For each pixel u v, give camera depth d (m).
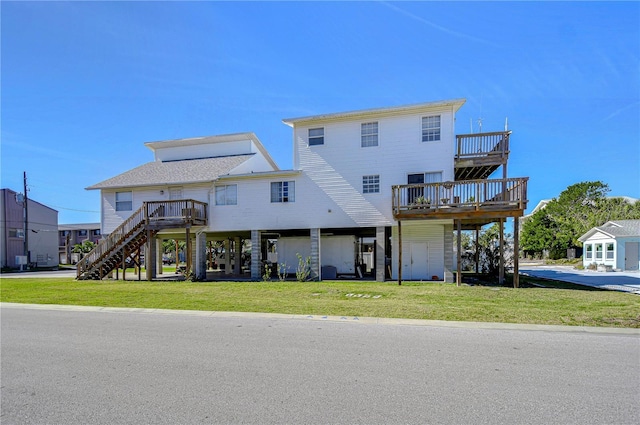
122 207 19.81
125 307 9.71
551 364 4.75
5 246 33.69
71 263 45.28
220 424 3.18
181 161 22.59
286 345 5.76
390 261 18.61
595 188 37.34
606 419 3.24
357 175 16.86
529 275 19.42
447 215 14.09
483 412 3.37
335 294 11.84
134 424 3.20
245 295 11.76
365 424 3.14
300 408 3.47
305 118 17.09
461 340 6.03
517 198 13.81
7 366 4.85
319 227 17.25
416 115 16.22
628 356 5.09
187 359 5.06
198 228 18.64
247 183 18.33
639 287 13.61
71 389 4.02
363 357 5.09
